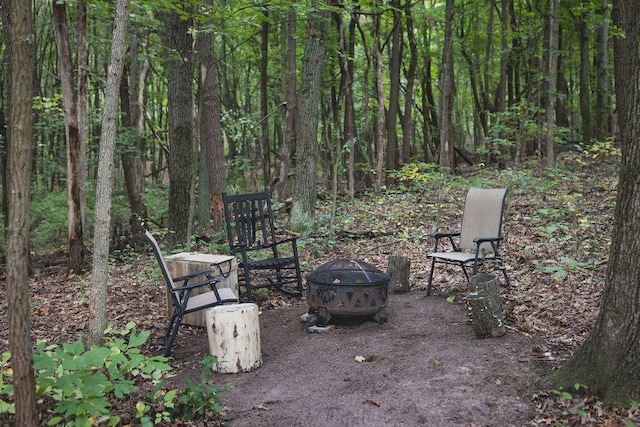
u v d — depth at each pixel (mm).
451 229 8258
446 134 11648
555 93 11148
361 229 8727
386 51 20203
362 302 4621
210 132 9266
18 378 2555
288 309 5523
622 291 2998
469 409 3088
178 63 8312
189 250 7453
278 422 3090
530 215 8086
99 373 2963
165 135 19766
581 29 14812
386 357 3965
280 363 4031
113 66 4086
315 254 7473
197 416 3197
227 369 3891
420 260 6926
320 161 17641
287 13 8234
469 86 24328
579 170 11391
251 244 5906
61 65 8102
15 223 2498
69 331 5273
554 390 3129
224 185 9430
